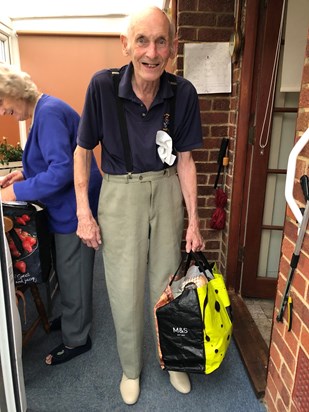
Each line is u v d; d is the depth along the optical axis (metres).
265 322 2.10
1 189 1.58
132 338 1.51
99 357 1.79
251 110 2.07
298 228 1.16
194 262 1.57
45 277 1.59
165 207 1.38
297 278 1.19
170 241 1.43
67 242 1.61
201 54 2.17
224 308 1.44
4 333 0.81
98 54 3.61
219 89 2.22
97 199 1.69
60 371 1.69
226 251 2.38
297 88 1.92
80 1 3.39
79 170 1.36
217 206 2.40
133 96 1.23
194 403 1.52
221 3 2.11
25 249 1.50
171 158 1.33
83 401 1.52
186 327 1.36
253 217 2.23
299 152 1.07
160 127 1.30
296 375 1.21
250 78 2.02
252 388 1.60
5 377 0.84
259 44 1.96
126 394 1.52
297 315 1.20
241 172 2.18
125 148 1.29
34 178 1.47
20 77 1.45
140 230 1.37
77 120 1.56
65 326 1.74
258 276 2.36
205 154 2.36
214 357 1.38
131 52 1.17
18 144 3.01
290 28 1.83
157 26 1.11
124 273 1.42
